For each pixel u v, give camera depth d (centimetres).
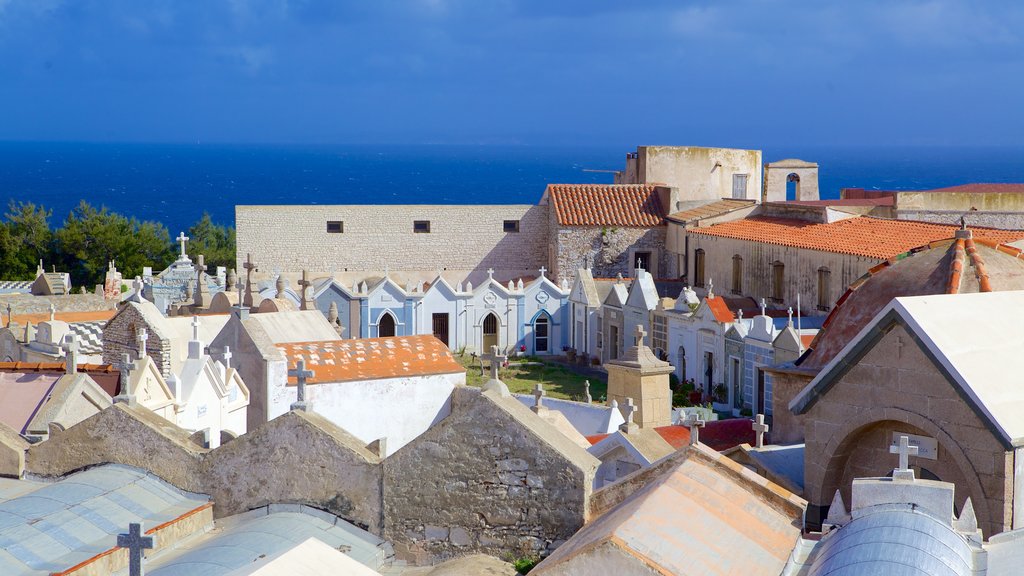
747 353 5784
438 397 3819
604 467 2636
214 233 14288
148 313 4059
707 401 6103
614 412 3434
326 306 7625
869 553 1614
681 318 6450
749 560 1680
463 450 1939
